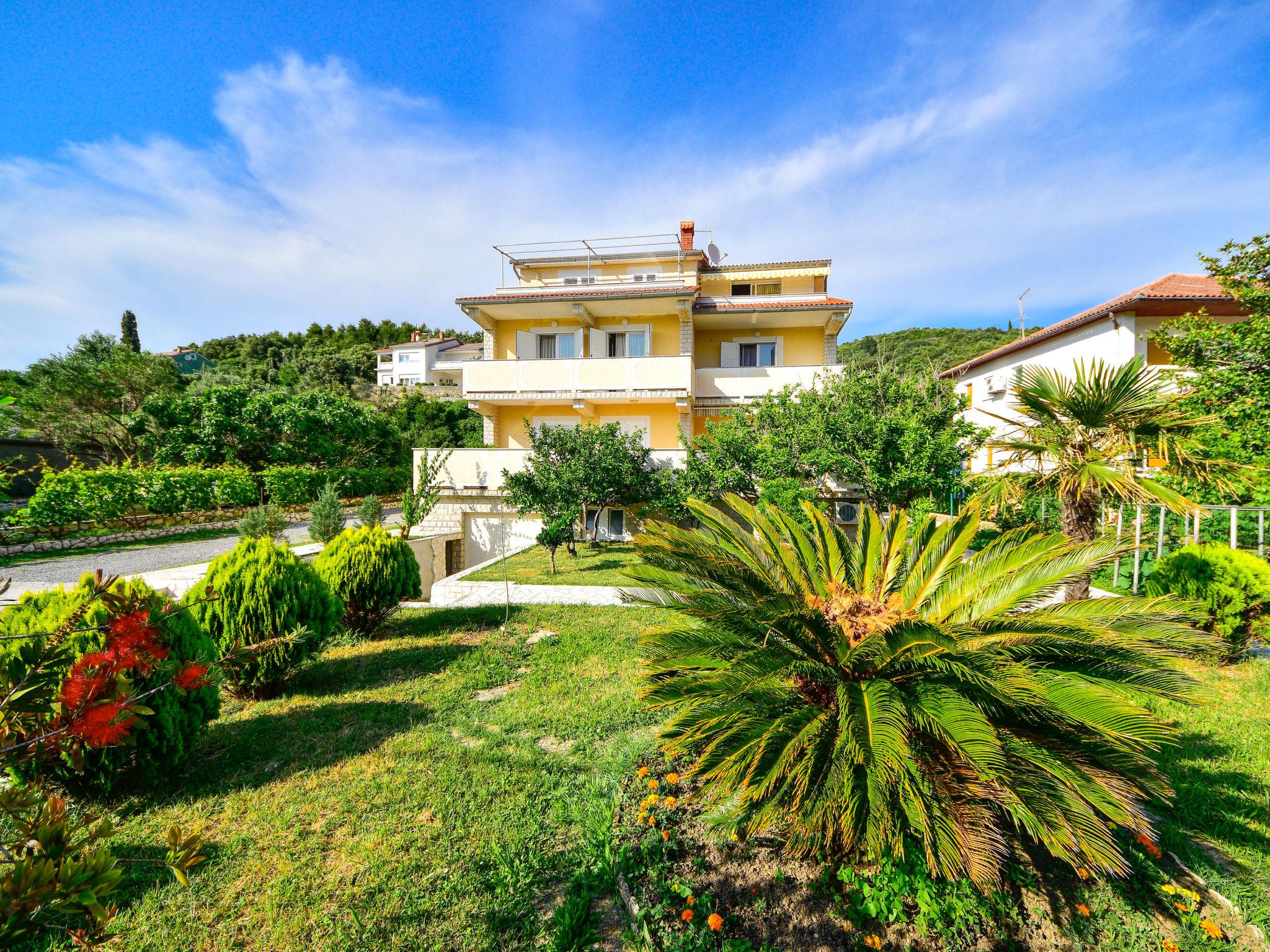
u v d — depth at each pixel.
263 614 5.66
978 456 22.36
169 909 2.99
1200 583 6.29
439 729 5.06
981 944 2.67
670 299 17.67
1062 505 7.18
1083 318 16.23
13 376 26.08
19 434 24.92
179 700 4.19
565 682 6.02
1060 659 3.26
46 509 15.91
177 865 1.79
